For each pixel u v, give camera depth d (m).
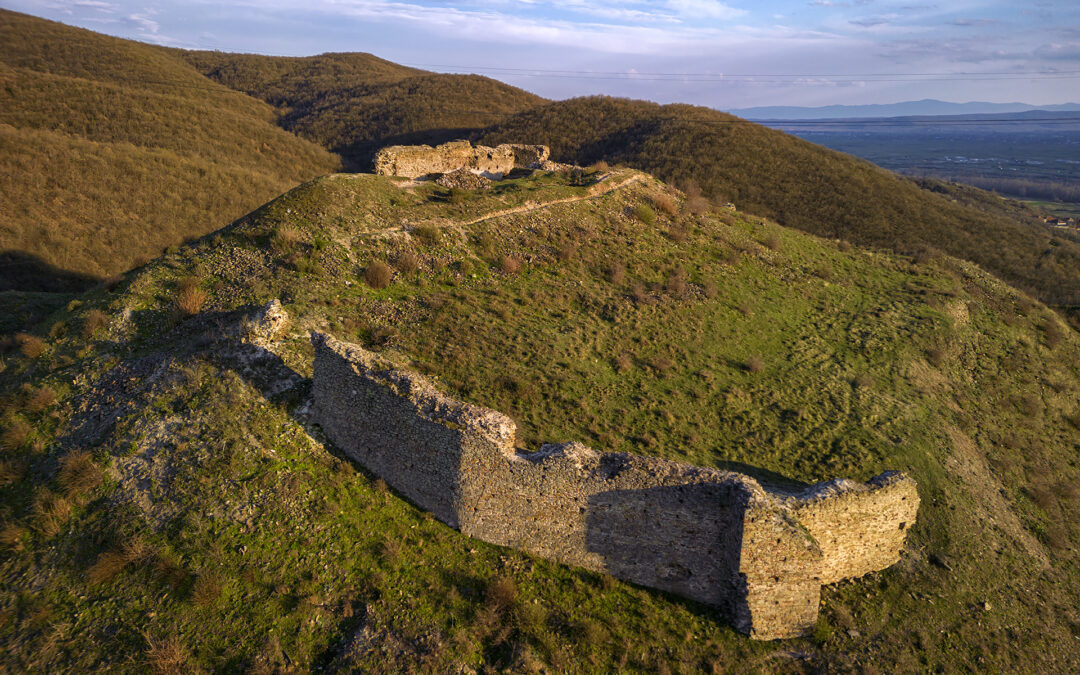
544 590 12.96
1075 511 19.17
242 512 13.66
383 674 11.22
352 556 13.14
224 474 14.34
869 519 13.84
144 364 17.59
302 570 12.77
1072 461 22.25
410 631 11.89
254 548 13.04
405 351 19.50
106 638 11.61
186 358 17.28
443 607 12.38
